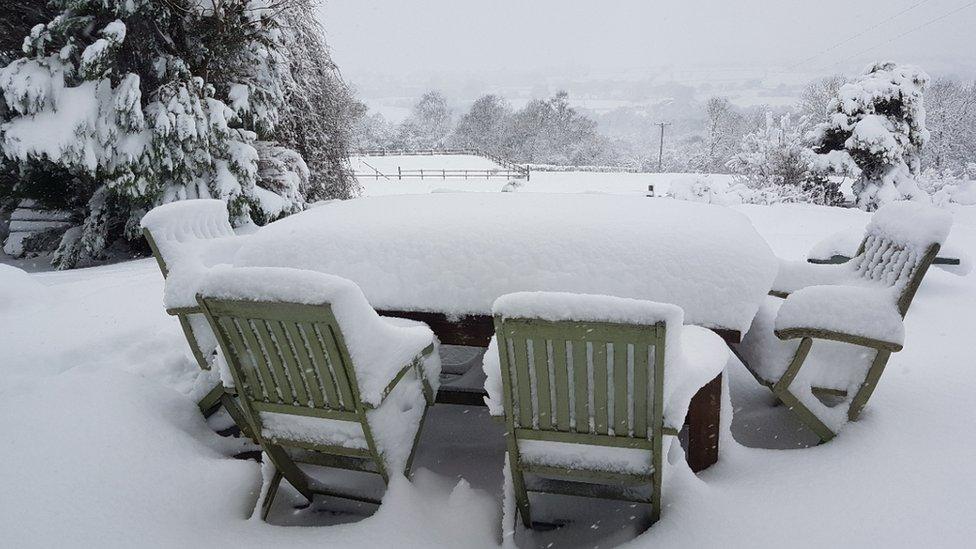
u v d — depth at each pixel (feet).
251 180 24.85
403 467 6.32
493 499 6.54
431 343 6.83
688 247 7.45
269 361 5.62
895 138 42.60
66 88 21.50
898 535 5.37
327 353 5.28
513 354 4.96
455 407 8.74
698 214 8.96
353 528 5.96
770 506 5.90
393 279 7.82
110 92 21.99
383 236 8.34
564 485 5.97
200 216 9.06
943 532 5.34
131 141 22.09
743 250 7.37
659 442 5.08
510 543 5.73
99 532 5.91
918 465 6.31
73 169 22.50
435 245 8.02
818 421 7.06
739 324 6.88
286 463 6.49
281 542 5.84
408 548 5.68
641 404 4.94
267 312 5.06
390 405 6.28
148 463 6.90
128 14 21.94
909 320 11.12
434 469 7.30
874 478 6.18
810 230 25.70
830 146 45.42
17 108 21.01
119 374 8.48
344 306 5.01
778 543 5.40
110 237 27.07
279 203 25.79
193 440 7.64
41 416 7.47
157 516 6.20
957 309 11.70
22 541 5.75
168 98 22.53
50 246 28.27
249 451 7.75
